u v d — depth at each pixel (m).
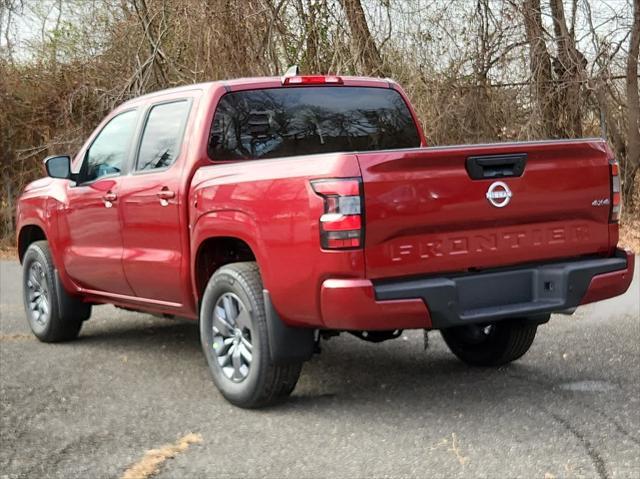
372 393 5.97
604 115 15.84
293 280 5.17
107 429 5.37
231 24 14.88
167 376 6.66
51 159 7.40
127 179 6.82
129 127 7.06
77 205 7.41
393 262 5.02
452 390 5.97
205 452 4.88
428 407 5.59
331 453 4.79
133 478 4.51
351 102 6.80
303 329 5.41
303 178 5.08
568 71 15.40
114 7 17.16
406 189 5.02
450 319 5.11
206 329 5.91
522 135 15.54
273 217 5.25
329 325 5.06
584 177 5.59
